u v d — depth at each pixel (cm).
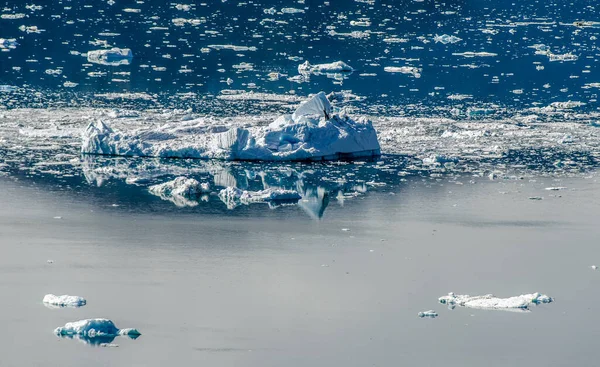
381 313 13262
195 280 14275
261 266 14888
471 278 14588
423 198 18600
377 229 16762
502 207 18138
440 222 17212
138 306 13312
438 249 15812
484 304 13575
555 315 13300
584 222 17312
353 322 12975
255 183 19262
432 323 13000
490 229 16875
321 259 15250
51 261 14900
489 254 15625
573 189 19425
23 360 11788
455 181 19838
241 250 15550
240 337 12481
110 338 12375
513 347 12375
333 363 11919
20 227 16412
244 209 17675
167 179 19338
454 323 13000
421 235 16488
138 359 11869
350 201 18300
